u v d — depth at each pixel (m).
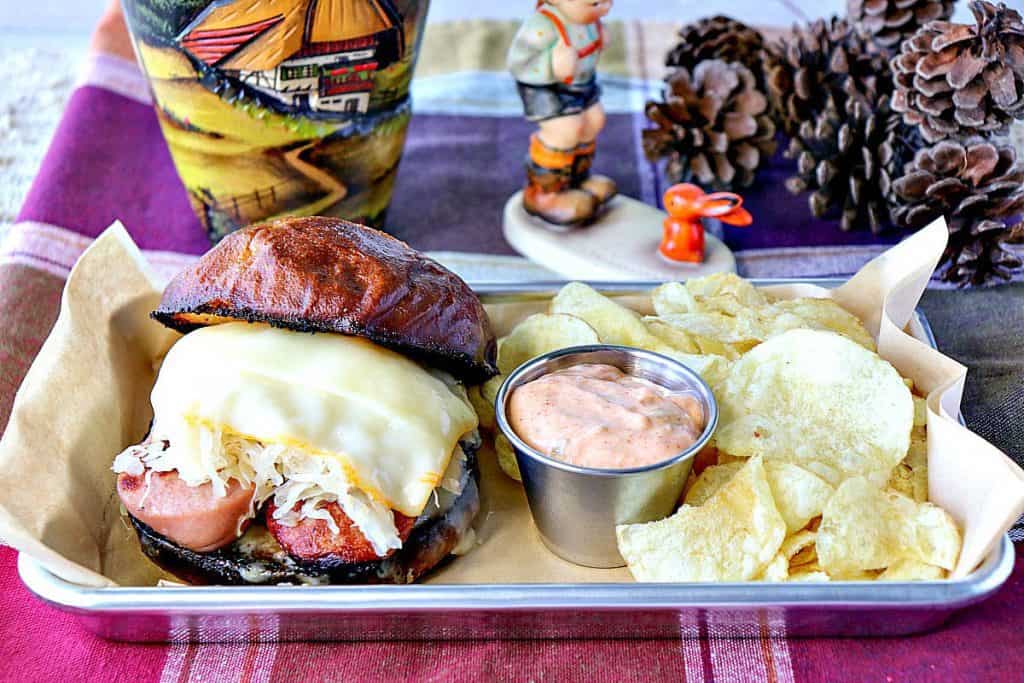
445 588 0.35
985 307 0.51
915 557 0.37
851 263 0.55
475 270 0.55
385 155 0.52
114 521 0.40
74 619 0.37
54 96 0.69
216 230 0.54
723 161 0.59
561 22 0.53
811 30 0.58
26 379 0.39
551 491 0.38
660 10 0.79
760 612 0.35
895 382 0.40
